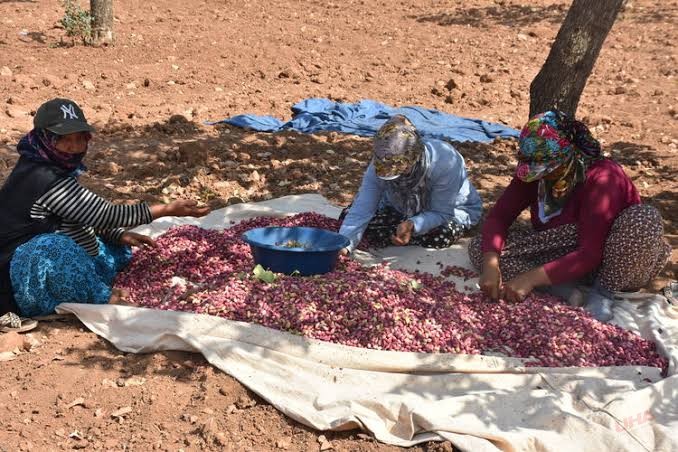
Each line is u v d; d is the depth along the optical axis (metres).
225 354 3.98
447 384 3.88
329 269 4.73
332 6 16.38
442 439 3.46
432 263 5.22
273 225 5.62
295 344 4.02
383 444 3.49
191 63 11.53
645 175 7.41
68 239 4.42
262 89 10.45
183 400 3.80
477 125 8.92
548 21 14.95
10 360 4.09
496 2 16.47
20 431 3.55
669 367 4.01
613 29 14.41
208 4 16.20
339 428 3.55
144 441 3.52
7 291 4.42
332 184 6.96
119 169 7.08
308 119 8.80
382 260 5.27
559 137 4.32
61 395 3.81
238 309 4.25
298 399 3.77
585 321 4.30
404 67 12.05
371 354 3.94
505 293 4.52
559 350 4.08
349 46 13.18
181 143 7.69
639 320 4.46
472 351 4.07
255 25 14.34
